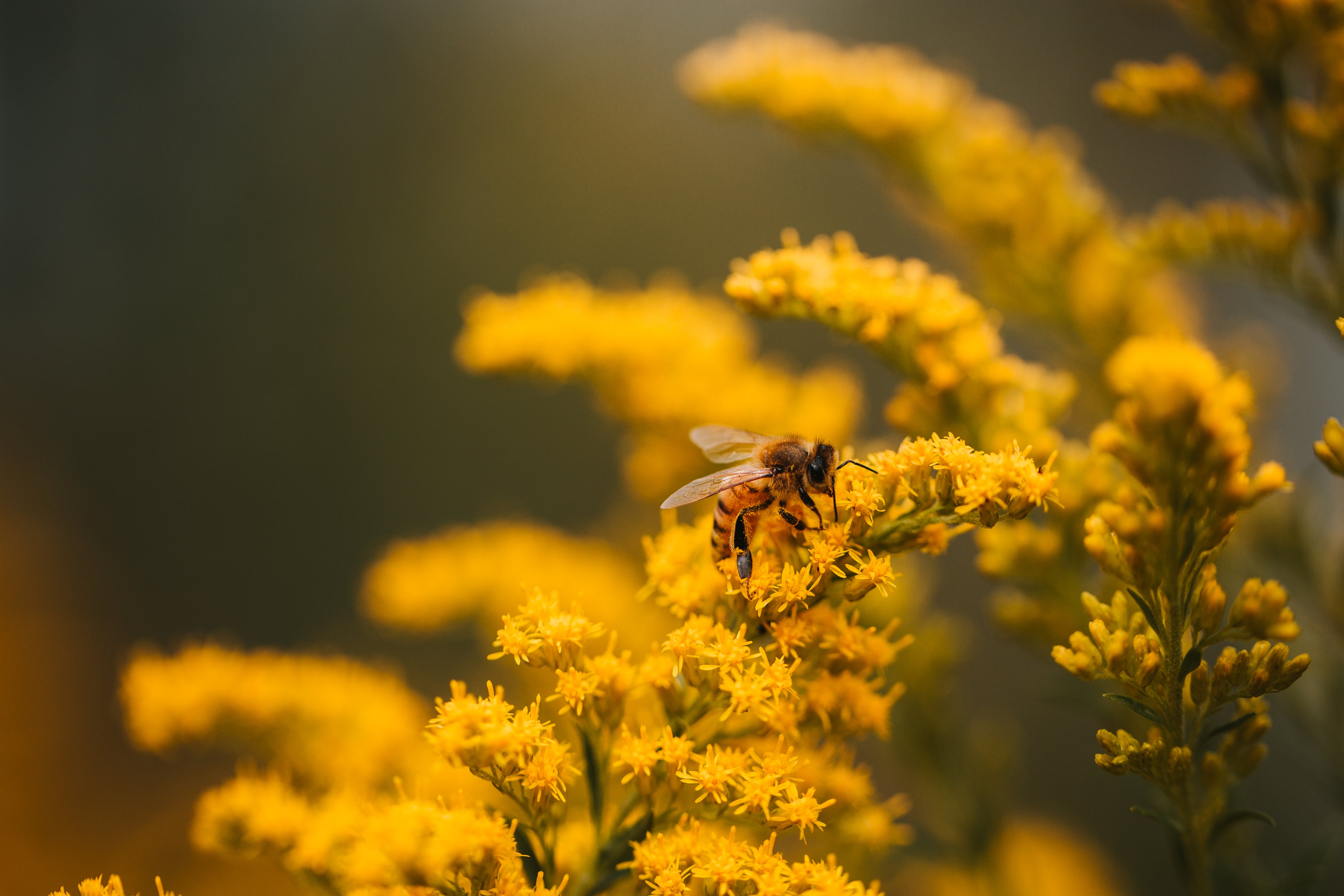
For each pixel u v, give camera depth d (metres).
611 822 0.29
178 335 0.84
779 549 0.29
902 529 0.28
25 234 0.86
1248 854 0.30
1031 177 0.33
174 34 0.88
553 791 0.28
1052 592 0.30
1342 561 0.33
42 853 0.43
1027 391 0.30
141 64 0.87
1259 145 0.31
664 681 0.28
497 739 0.28
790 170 0.84
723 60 0.35
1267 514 0.33
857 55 0.35
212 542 0.79
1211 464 0.28
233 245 0.86
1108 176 0.71
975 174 0.33
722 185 0.85
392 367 0.83
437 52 0.88
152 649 0.32
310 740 0.31
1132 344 0.28
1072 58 0.74
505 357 0.33
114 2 0.86
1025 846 0.34
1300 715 0.32
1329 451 0.28
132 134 0.87
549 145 0.86
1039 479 0.28
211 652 0.32
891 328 0.30
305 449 0.82
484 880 0.28
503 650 0.28
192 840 0.30
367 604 0.34
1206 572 0.28
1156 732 0.28
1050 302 0.34
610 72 0.88
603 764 0.28
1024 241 0.33
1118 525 0.28
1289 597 0.31
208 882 0.35
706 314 0.34
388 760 0.31
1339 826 0.30
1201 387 0.28
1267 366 0.35
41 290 0.85
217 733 0.31
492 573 0.34
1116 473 0.30
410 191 0.86
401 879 0.28
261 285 0.85
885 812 0.29
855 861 0.30
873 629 0.28
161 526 0.78
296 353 0.84
